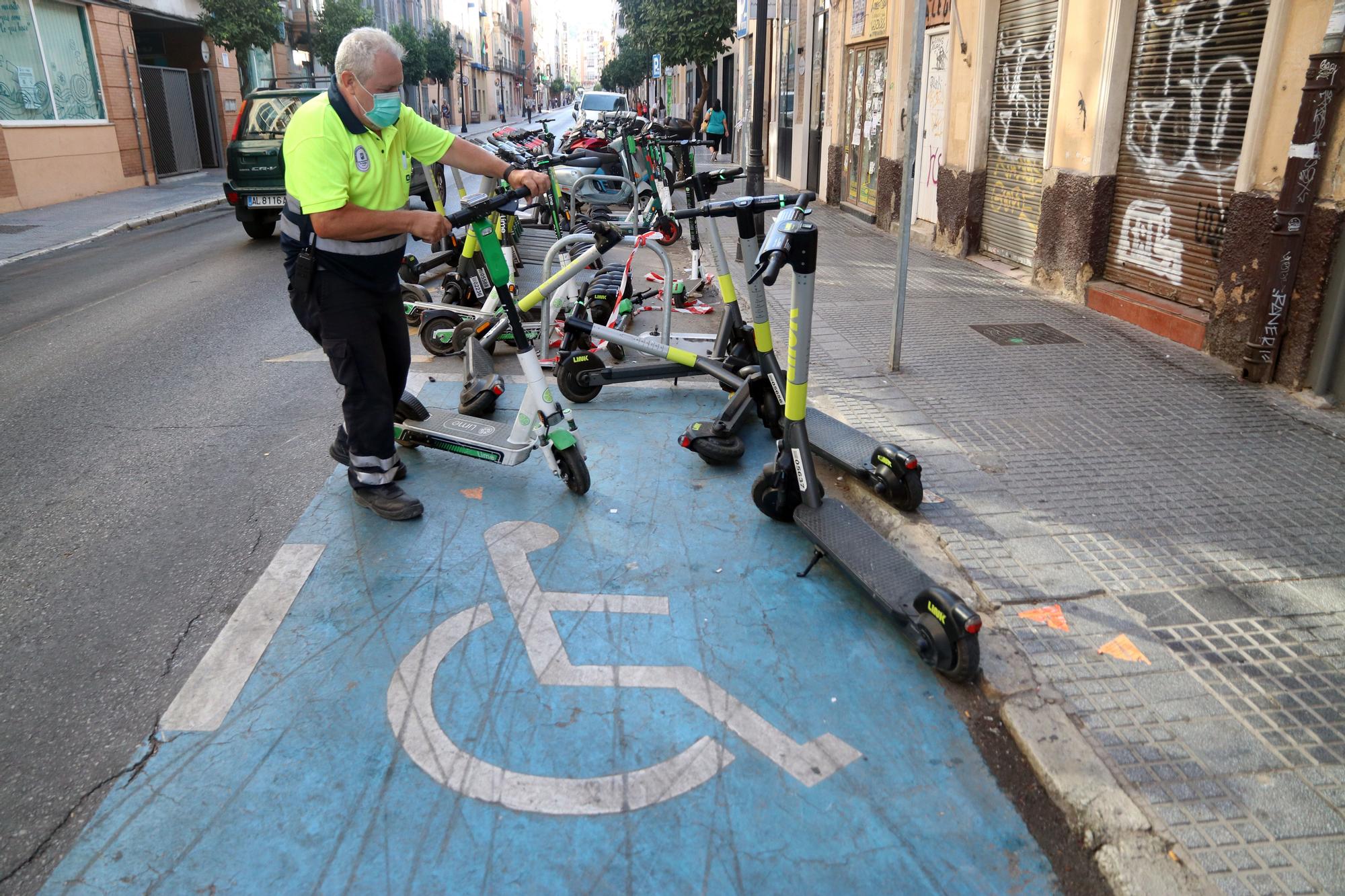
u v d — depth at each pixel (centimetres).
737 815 233
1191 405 494
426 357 655
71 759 254
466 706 275
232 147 1208
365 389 376
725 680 286
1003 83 885
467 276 717
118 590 343
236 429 512
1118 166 700
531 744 259
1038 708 262
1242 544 348
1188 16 608
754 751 256
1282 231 491
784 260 318
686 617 320
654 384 577
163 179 2152
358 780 246
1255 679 273
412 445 459
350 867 218
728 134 2769
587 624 316
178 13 2145
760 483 377
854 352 599
